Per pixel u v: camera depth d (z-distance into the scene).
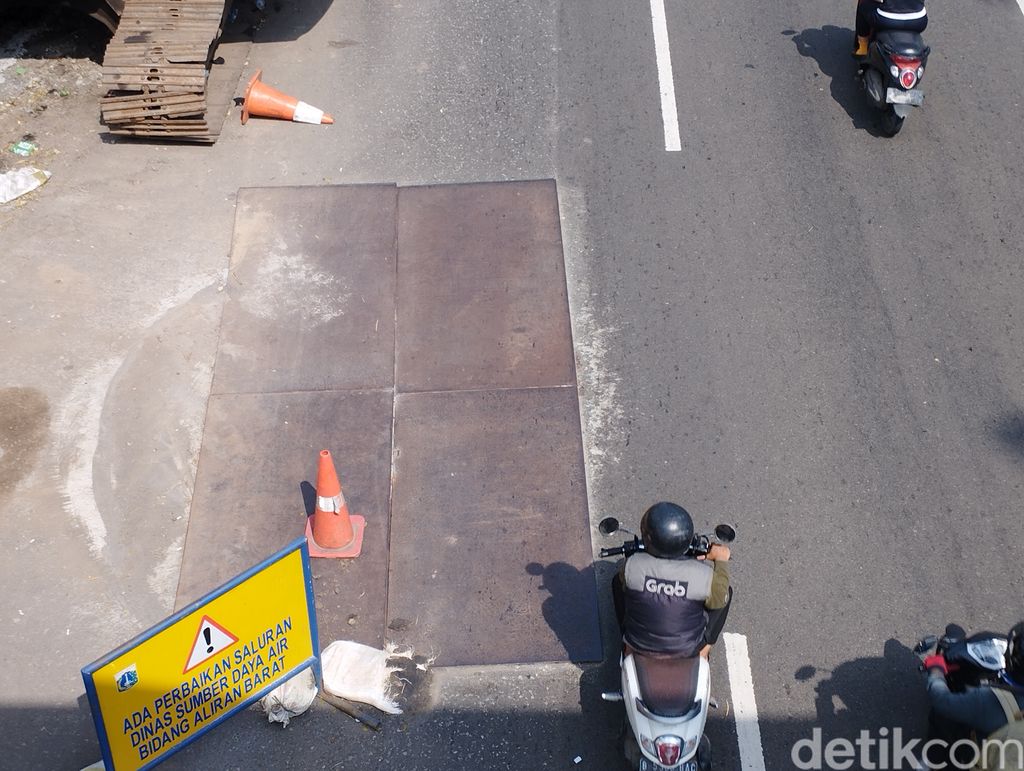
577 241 9.16
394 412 7.86
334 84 10.71
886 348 8.37
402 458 7.57
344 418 7.80
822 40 11.38
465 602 6.79
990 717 5.24
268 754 6.07
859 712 6.30
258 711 6.24
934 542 7.15
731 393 8.04
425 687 6.38
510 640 6.61
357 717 6.23
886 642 6.62
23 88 10.53
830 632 6.68
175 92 9.59
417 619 6.71
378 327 8.45
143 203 9.37
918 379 8.15
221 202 9.40
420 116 10.36
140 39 9.80
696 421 7.86
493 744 6.14
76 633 6.57
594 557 7.03
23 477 7.37
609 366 8.22
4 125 10.09
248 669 5.75
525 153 9.98
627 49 11.20
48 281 8.62
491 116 10.37
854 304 8.69
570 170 9.81
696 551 6.01
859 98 10.66
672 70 10.95
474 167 9.82
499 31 11.44
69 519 7.16
